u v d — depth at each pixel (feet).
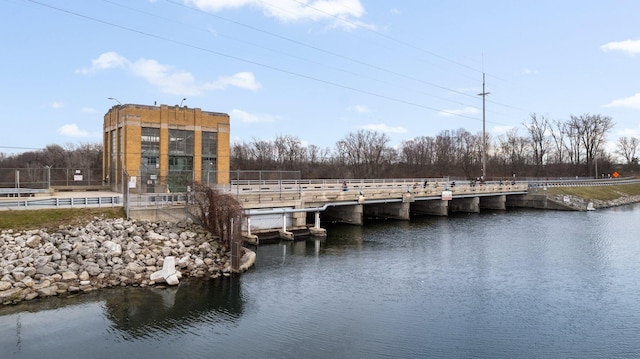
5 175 159.84
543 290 86.28
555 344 61.93
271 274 94.07
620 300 80.59
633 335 65.05
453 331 65.82
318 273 96.02
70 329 63.77
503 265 106.22
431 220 192.65
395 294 82.58
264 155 395.34
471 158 441.68
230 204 104.88
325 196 155.63
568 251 123.65
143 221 108.99
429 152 449.89
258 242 127.03
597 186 323.78
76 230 95.96
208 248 101.14
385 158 400.26
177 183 131.85
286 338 62.34
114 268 85.05
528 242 137.69
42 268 79.87
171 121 156.04
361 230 158.71
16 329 63.21
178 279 85.51
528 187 263.08
